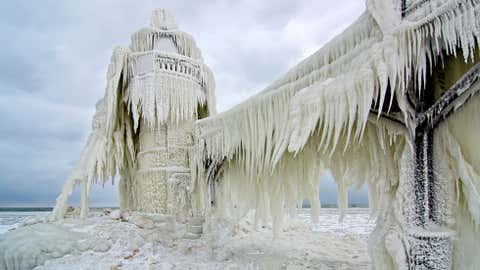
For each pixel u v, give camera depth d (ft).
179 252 20.25
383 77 9.78
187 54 29.04
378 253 11.82
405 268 10.68
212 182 22.53
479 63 9.62
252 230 27.86
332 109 11.64
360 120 10.80
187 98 27.30
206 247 21.26
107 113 26.61
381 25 10.44
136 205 27.71
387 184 12.48
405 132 11.44
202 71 29.09
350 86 10.92
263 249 21.42
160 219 24.62
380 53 10.13
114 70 27.02
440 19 9.45
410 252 10.67
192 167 24.23
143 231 23.07
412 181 11.23
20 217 56.08
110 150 28.50
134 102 26.17
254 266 17.74
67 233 21.30
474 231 10.15
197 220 24.09
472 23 8.66
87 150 27.61
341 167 16.61
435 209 10.93
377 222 12.42
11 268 17.98
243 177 20.81
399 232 11.07
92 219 25.70
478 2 8.59
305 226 31.45
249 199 20.42
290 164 17.98
